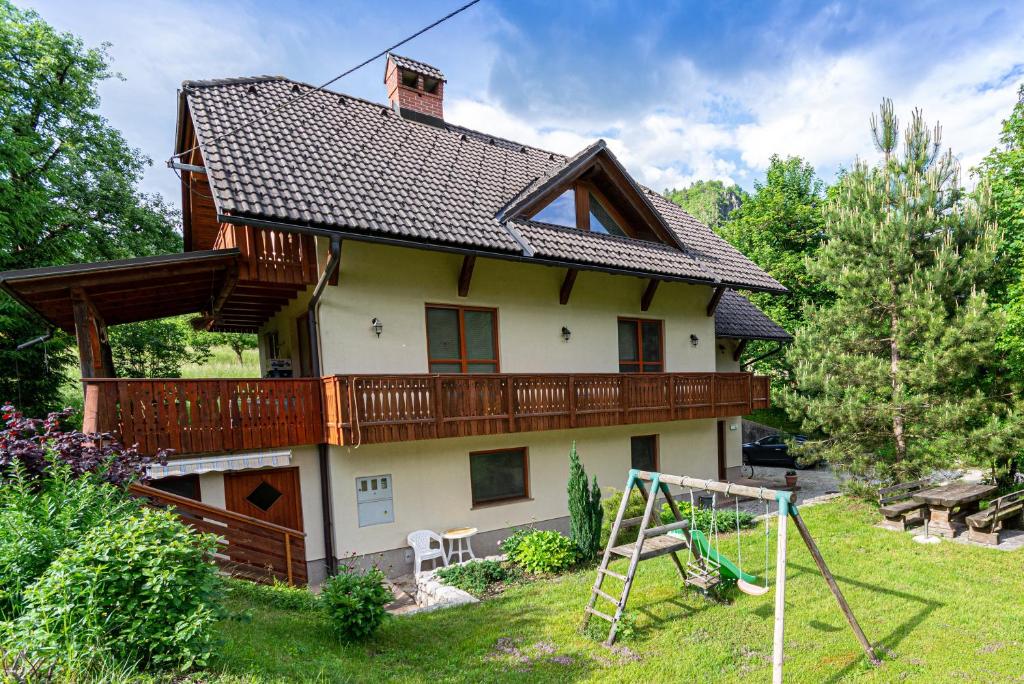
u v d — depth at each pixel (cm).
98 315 1010
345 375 896
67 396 2056
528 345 1253
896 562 871
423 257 1105
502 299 1216
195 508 727
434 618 724
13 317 1499
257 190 872
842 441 1212
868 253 1150
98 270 767
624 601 647
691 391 1400
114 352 2128
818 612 703
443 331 1142
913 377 1069
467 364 1168
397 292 1070
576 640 646
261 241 927
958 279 1047
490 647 623
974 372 1089
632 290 1452
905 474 1130
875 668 562
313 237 979
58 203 1800
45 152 1812
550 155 1623
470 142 1467
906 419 1139
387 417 931
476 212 1144
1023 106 1471
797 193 3033
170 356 2306
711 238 1727
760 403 1587
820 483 1850
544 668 573
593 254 1207
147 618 371
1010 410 1083
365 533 1008
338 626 596
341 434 891
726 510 1276
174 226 2344
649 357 1506
